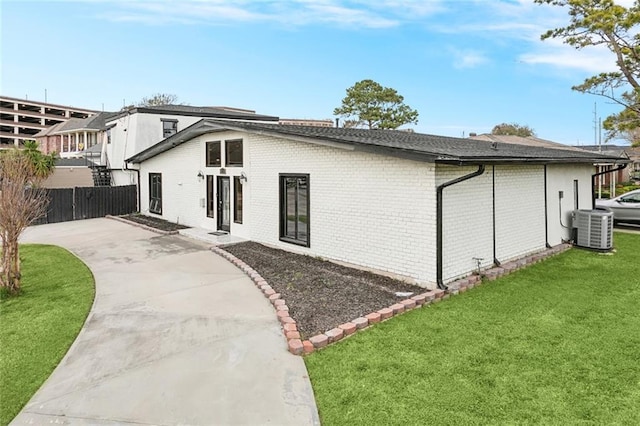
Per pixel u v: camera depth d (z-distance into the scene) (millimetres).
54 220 17188
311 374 3984
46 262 9359
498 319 5391
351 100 37250
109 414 3389
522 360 4191
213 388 3764
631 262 8859
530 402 3422
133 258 9680
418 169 6852
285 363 4230
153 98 48875
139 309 6012
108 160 23516
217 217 13133
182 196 15266
